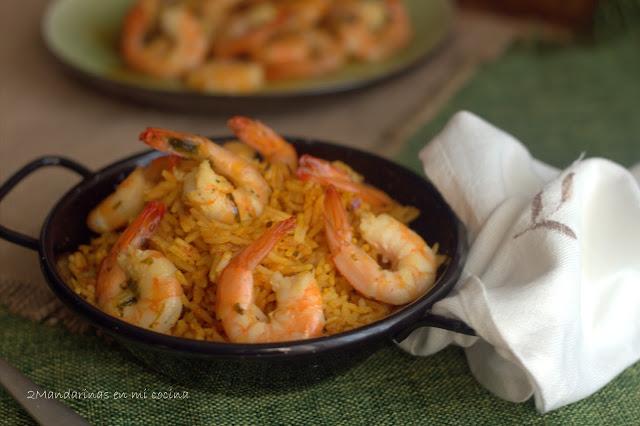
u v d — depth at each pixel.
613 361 0.46
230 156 0.47
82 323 0.51
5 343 0.49
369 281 0.45
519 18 0.87
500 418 0.46
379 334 0.42
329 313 0.45
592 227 0.48
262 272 0.45
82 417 0.45
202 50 0.72
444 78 0.75
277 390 0.46
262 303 0.45
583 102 0.72
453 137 0.51
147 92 0.65
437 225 0.49
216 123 0.69
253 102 0.65
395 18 0.75
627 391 0.48
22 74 0.75
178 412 0.46
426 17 0.79
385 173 0.52
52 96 0.72
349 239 0.45
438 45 0.73
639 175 0.52
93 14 0.77
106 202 0.49
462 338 0.47
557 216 0.46
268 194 0.48
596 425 0.46
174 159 0.49
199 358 0.42
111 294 0.45
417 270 0.45
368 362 0.49
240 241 0.46
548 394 0.44
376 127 0.68
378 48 0.74
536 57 0.78
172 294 0.44
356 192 0.48
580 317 0.45
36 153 0.65
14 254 0.55
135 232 0.45
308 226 0.47
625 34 0.83
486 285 0.47
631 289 0.48
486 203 0.49
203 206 0.46
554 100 0.72
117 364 0.48
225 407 0.46
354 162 0.52
